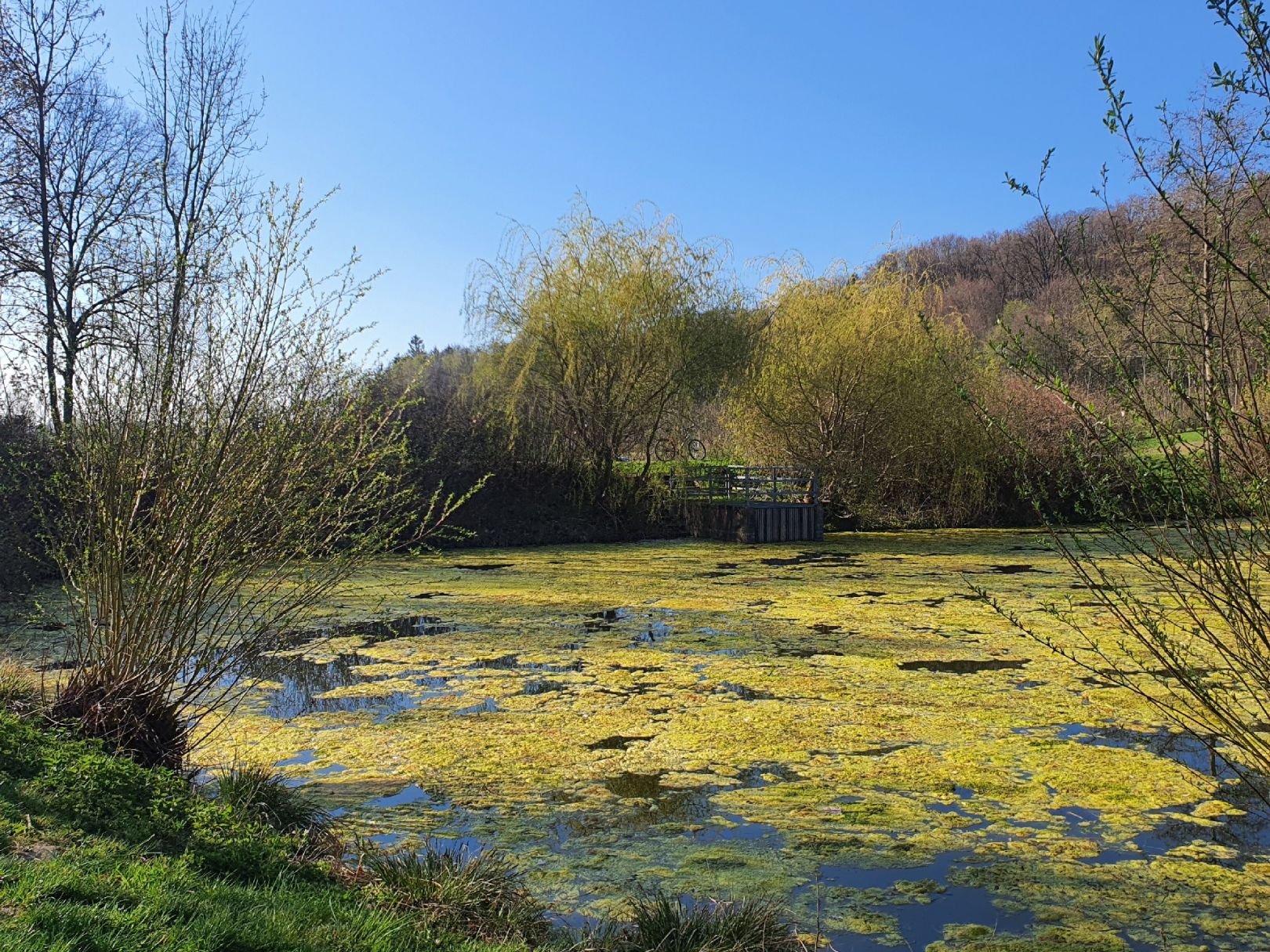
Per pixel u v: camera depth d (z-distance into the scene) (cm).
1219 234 309
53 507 870
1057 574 1678
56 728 571
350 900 421
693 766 714
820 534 2270
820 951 454
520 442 2278
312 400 614
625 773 699
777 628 1231
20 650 998
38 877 351
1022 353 356
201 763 702
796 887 520
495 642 1154
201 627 624
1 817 416
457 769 705
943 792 661
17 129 1566
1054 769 706
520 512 2241
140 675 598
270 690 929
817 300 2433
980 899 508
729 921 443
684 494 2359
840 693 914
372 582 1630
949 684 945
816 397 2402
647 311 2184
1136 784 673
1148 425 325
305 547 629
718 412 2512
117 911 331
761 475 2395
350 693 920
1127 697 888
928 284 2547
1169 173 329
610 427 2261
